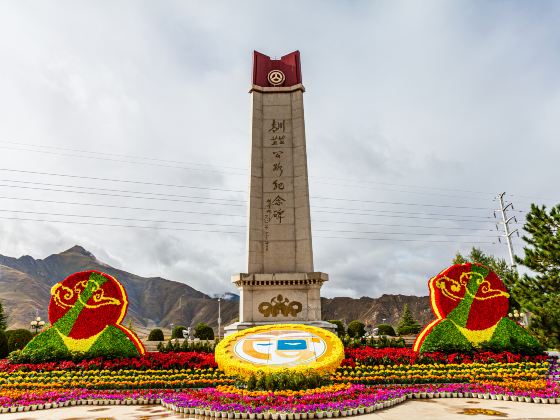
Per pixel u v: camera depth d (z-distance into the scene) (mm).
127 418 10289
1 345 22500
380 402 11141
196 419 10195
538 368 15898
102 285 18078
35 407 11547
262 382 13047
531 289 23797
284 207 23062
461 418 9703
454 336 17672
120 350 16969
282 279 21125
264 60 26359
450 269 18922
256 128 24422
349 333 37062
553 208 24250
